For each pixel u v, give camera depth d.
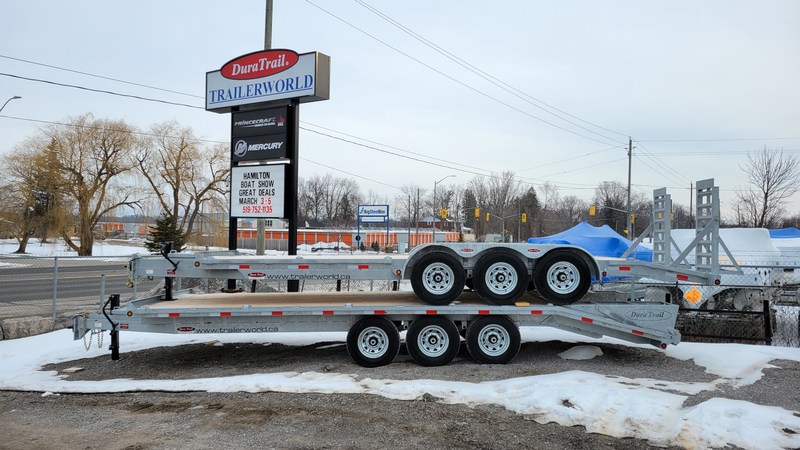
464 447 4.83
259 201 12.39
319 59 11.87
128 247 56.31
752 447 4.71
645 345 9.09
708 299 12.44
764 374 7.17
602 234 18.73
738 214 45.03
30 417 5.84
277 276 7.96
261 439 5.06
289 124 12.23
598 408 5.63
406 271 7.94
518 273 7.79
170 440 5.08
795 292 13.91
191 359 8.43
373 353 7.73
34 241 51.28
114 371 7.75
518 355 8.41
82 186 43.91
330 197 124.62
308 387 6.61
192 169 47.50
